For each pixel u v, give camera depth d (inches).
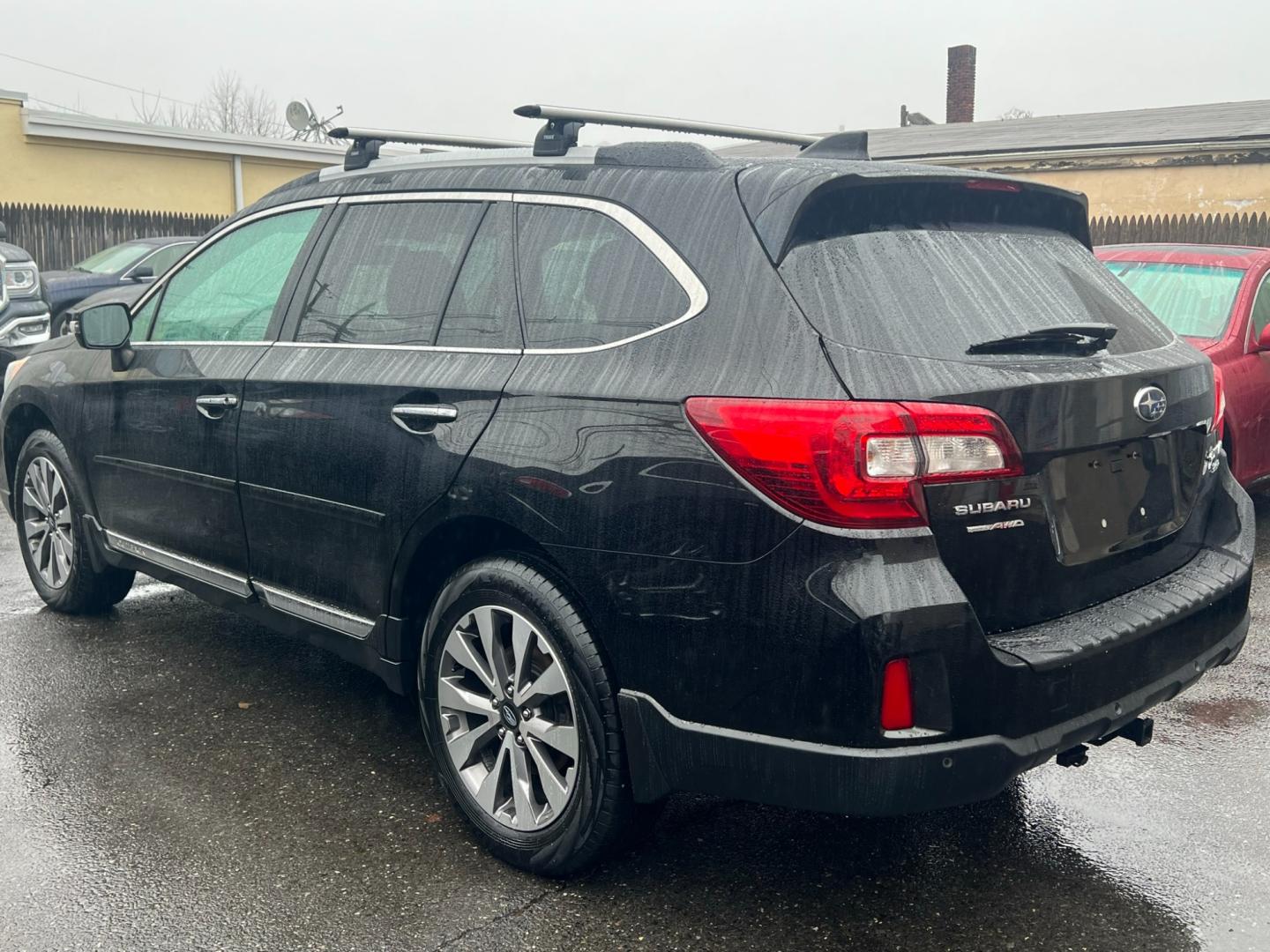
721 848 120.0
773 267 99.7
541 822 113.2
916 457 90.7
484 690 120.6
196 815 126.7
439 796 132.3
